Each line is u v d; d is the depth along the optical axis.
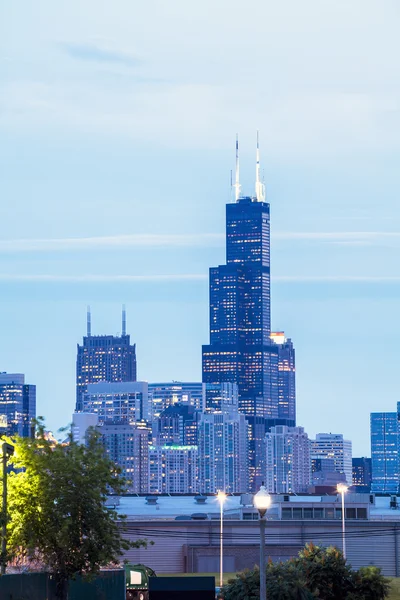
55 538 136.12
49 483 137.88
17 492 137.38
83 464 141.25
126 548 143.00
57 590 137.00
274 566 158.62
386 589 168.25
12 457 139.88
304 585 155.88
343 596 162.50
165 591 145.62
